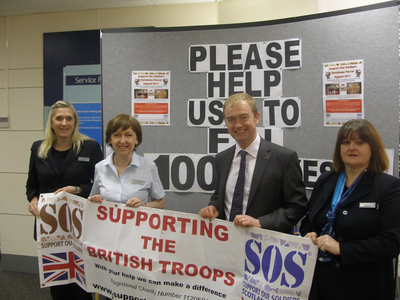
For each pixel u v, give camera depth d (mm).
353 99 1700
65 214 1571
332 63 1730
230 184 1378
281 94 1826
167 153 1976
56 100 2740
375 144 1101
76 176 1702
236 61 1878
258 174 1279
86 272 1463
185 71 1938
